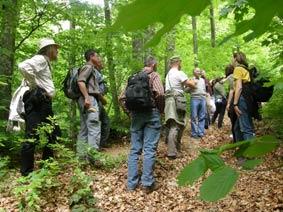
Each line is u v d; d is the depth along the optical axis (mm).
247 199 4559
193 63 14727
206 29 17219
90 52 6109
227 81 6211
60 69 9148
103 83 6422
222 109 10164
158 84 5230
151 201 4816
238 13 3096
